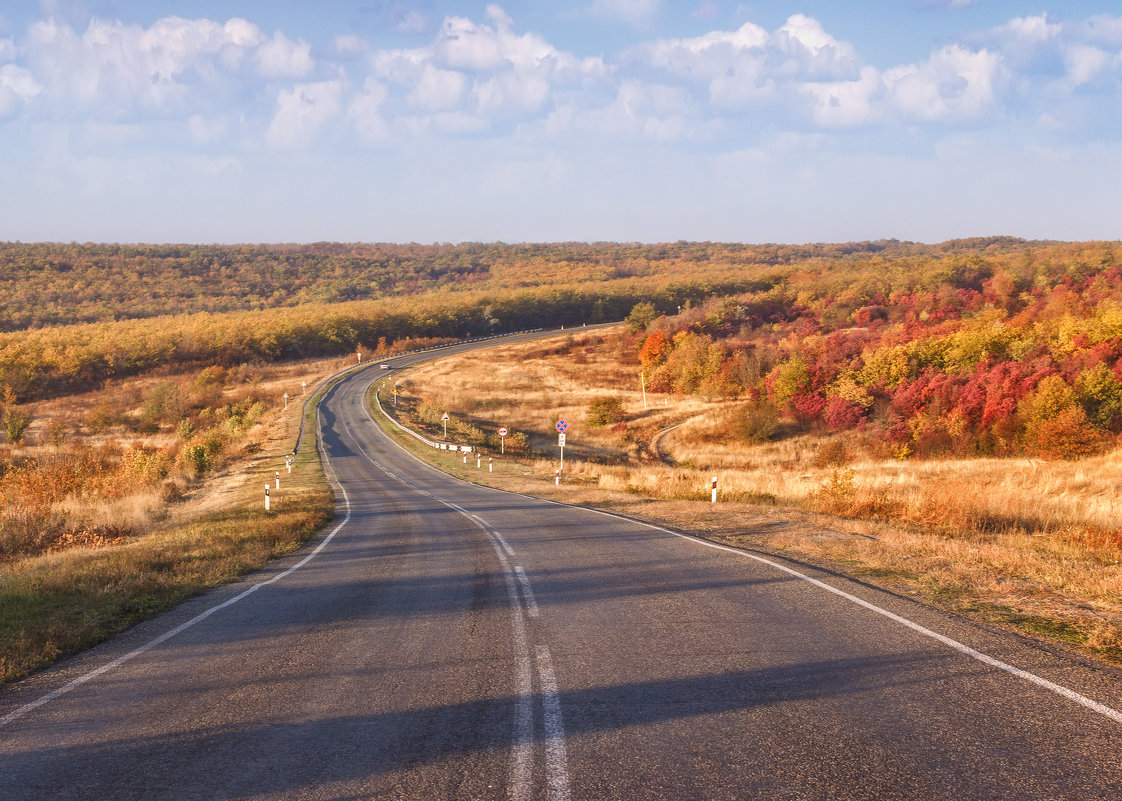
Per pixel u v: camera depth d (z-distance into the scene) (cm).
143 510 2122
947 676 518
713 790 357
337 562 1207
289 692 530
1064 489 2088
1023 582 825
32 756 426
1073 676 512
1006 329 7038
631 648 617
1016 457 5144
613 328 14925
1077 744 402
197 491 3256
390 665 591
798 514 1545
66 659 649
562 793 356
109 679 580
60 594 905
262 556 1255
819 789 356
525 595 862
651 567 1016
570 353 12438
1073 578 820
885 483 2092
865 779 366
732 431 6756
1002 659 553
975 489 1515
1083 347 6316
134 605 854
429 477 3834
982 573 873
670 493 2270
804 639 626
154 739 446
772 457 5869
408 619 761
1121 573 841
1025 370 5881
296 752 418
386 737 436
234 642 689
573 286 18588
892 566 935
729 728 436
